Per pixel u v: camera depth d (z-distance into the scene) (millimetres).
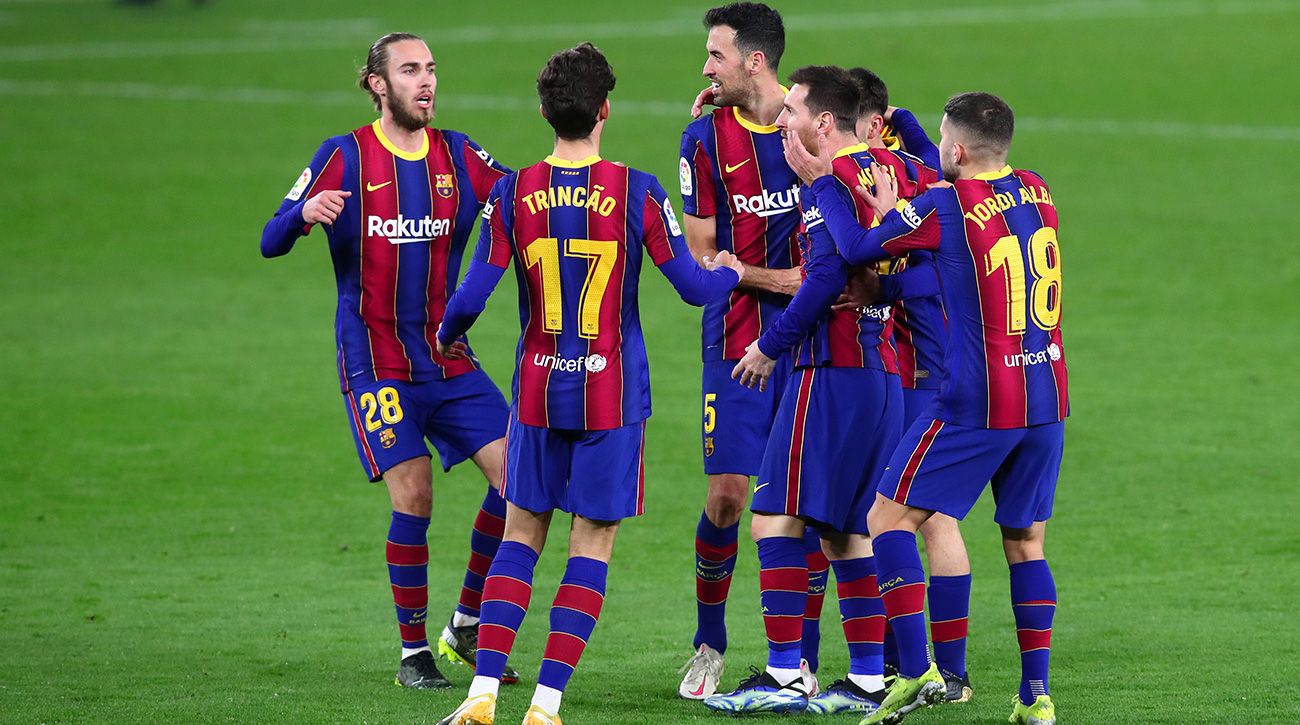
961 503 17469
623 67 104875
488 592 17500
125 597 25766
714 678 19812
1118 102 91812
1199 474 33719
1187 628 23047
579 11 136625
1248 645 21828
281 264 60375
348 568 28047
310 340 48875
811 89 18609
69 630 23391
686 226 21594
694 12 133250
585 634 17375
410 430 20891
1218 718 17500
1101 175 73938
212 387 42969
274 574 27547
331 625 24094
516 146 80250
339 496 33312
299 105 94375
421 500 20578
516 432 17875
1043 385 17375
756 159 21078
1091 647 21953
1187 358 45125
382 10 142500
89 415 39844
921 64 103625
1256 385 41875
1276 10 124375
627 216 17516
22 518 31297
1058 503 31797
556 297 17516
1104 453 35531
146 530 30562
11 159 79188
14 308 53094
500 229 17703
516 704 19156
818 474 18750
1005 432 17281
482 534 21281
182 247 62969
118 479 34344
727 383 20766
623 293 17656
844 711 18812
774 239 21219
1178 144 80500
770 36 20859
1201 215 65688
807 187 18953
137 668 20797
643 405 17828
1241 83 96438
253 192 72750
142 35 127250
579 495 17578
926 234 17312
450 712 17984
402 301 20922
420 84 20750
